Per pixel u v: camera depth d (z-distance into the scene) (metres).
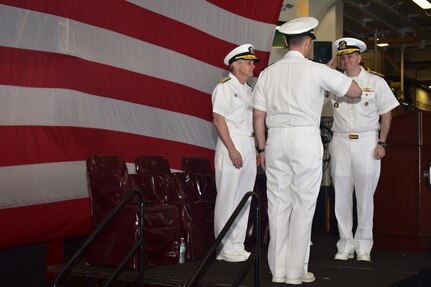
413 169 5.52
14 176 4.55
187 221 4.88
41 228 4.76
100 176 4.62
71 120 4.95
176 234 4.77
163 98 5.80
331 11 9.86
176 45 5.92
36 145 4.70
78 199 5.02
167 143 5.83
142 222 4.05
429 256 5.21
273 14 6.61
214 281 4.04
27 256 5.07
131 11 5.50
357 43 4.80
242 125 4.82
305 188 3.94
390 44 14.16
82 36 5.08
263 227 5.82
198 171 5.79
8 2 4.59
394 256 5.19
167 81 5.84
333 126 4.96
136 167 5.23
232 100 4.73
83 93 5.07
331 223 6.99
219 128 4.65
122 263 3.86
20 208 4.61
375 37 12.91
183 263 4.76
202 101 6.18
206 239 5.00
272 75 4.08
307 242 3.98
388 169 5.64
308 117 3.94
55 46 4.88
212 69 6.25
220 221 4.77
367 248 4.95
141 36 5.61
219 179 4.80
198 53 6.12
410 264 4.79
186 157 5.70
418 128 5.48
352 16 12.28
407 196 5.54
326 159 7.24
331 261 4.91
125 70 5.44
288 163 4.00
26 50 4.69
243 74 4.82
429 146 5.54
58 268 4.56
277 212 4.07
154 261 4.58
